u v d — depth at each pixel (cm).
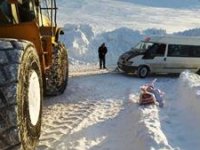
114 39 3095
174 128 741
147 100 905
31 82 549
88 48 2936
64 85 1235
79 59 2806
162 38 2064
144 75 1970
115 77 1884
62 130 824
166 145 611
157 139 627
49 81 1100
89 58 2842
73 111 1016
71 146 723
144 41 2114
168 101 1002
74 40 2936
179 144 648
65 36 2964
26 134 507
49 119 918
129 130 762
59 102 1120
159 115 825
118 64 2058
